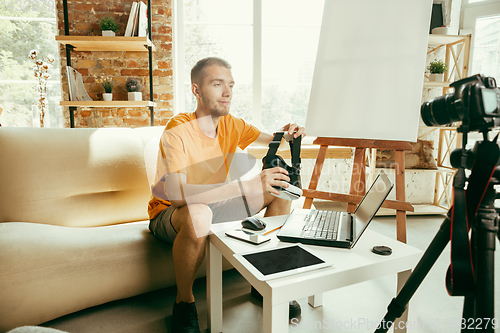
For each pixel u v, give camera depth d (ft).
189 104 9.53
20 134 4.75
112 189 5.27
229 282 5.13
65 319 4.07
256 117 9.68
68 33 7.73
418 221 8.56
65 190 4.87
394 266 2.84
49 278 3.66
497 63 9.71
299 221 3.67
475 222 2.14
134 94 8.13
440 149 9.82
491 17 9.50
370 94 4.66
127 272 4.14
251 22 9.37
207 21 9.25
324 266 2.61
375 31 4.69
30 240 3.78
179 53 9.24
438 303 4.49
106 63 8.61
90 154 5.16
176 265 3.60
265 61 9.72
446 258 6.05
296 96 9.98
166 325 3.97
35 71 7.93
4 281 3.43
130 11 8.05
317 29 9.76
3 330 3.51
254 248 3.01
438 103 2.36
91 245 4.08
